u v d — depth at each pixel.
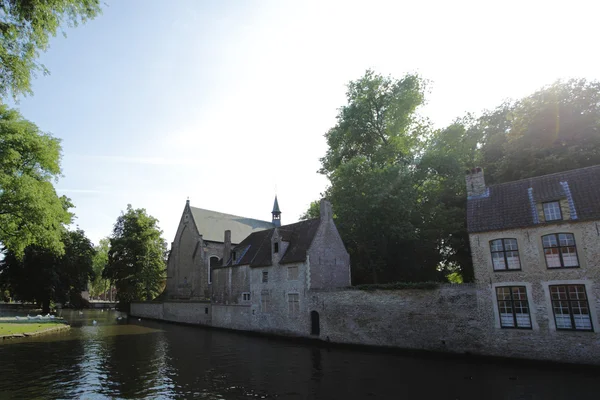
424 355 23.92
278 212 69.75
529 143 29.12
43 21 13.25
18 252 32.50
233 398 15.47
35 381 18.19
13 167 29.22
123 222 62.62
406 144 41.38
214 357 24.47
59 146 33.69
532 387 16.14
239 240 61.00
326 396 15.59
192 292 57.09
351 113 41.50
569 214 20.17
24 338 32.75
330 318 29.81
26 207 29.20
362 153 43.34
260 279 37.22
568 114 28.03
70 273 58.53
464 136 39.03
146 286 61.22
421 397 15.30
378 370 20.08
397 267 37.94
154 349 27.81
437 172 36.56
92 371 20.36
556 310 19.94
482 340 22.08
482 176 24.97
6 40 13.30
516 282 21.28
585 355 18.75
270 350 27.19
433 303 24.28
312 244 33.34
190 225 59.97
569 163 26.55
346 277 35.72
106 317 58.84
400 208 32.81
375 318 26.98
